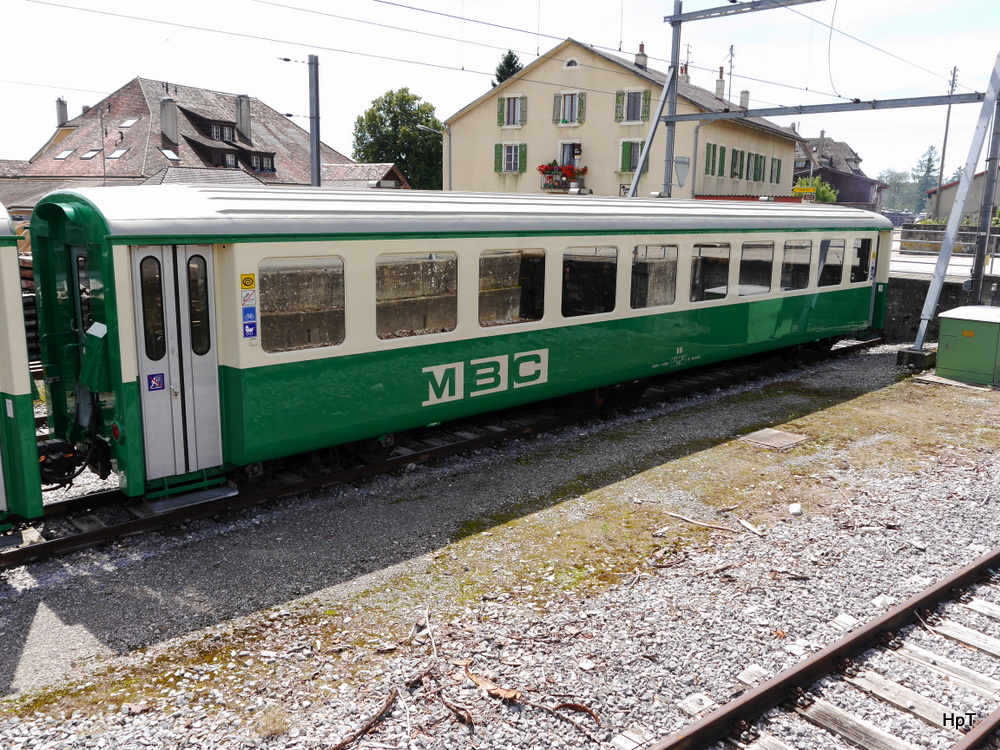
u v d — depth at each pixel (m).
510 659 5.29
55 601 6.10
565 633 5.61
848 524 7.64
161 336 6.84
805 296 14.25
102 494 7.60
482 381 9.26
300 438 7.73
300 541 7.19
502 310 9.31
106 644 5.53
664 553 7.00
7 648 5.48
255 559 6.82
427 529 7.49
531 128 38.19
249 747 4.42
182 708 4.78
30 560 6.64
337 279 7.74
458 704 4.80
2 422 6.41
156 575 6.51
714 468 9.30
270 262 7.22
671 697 4.92
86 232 6.66
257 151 47.06
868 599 6.18
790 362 15.04
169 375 6.93
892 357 16.36
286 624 5.78
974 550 7.11
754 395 12.98
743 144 38.78
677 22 18.89
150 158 41.66
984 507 8.12
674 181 34.62
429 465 9.25
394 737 4.51
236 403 7.25
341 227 7.65
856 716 4.79
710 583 6.42
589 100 36.31
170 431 7.03
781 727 4.70
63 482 7.16
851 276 15.47
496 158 39.47
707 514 7.92
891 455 9.84
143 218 6.57
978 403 12.52
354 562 6.79
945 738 4.63
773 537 7.34
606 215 10.38
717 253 12.13
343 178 48.88
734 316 12.72
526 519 7.77
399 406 8.49
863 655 5.46
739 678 5.11
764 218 12.94
